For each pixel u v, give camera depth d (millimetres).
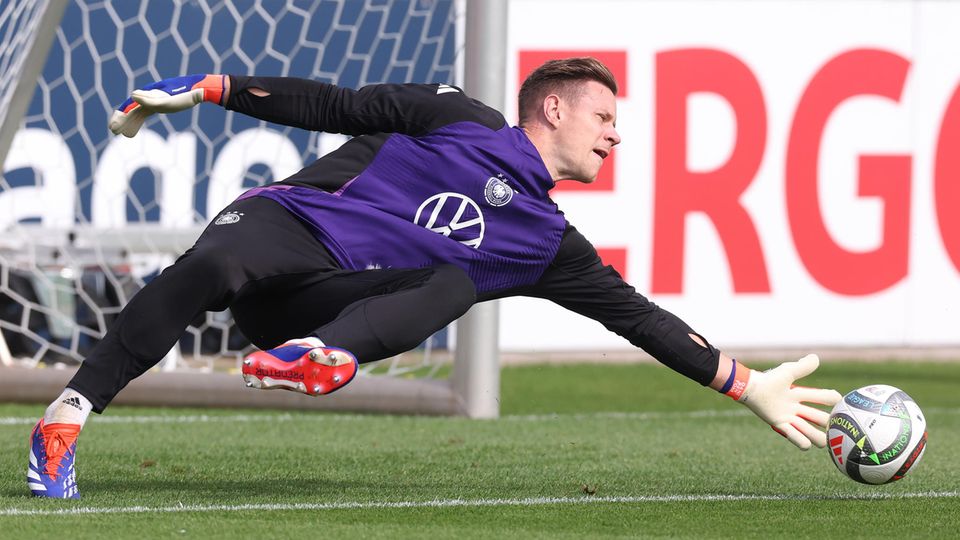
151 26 34094
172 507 12539
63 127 33812
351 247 12344
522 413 26641
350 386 24281
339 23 33250
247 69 33750
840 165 37469
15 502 12250
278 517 12086
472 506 13109
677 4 36375
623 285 13484
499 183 12516
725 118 36656
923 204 38000
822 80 37375
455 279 12016
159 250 30656
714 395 30500
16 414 23453
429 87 12711
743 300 36812
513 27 35719
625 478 15969
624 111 36031
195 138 33844
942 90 38156
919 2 37938
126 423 22453
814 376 33656
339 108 12594
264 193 12453
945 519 12641
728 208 36688
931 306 38062
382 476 15930
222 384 24438
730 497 14109
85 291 30641
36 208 33719
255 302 12547
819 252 37344
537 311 36812
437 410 24031
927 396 30344
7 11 21312
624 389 31547
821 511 13086
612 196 35906
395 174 12484
